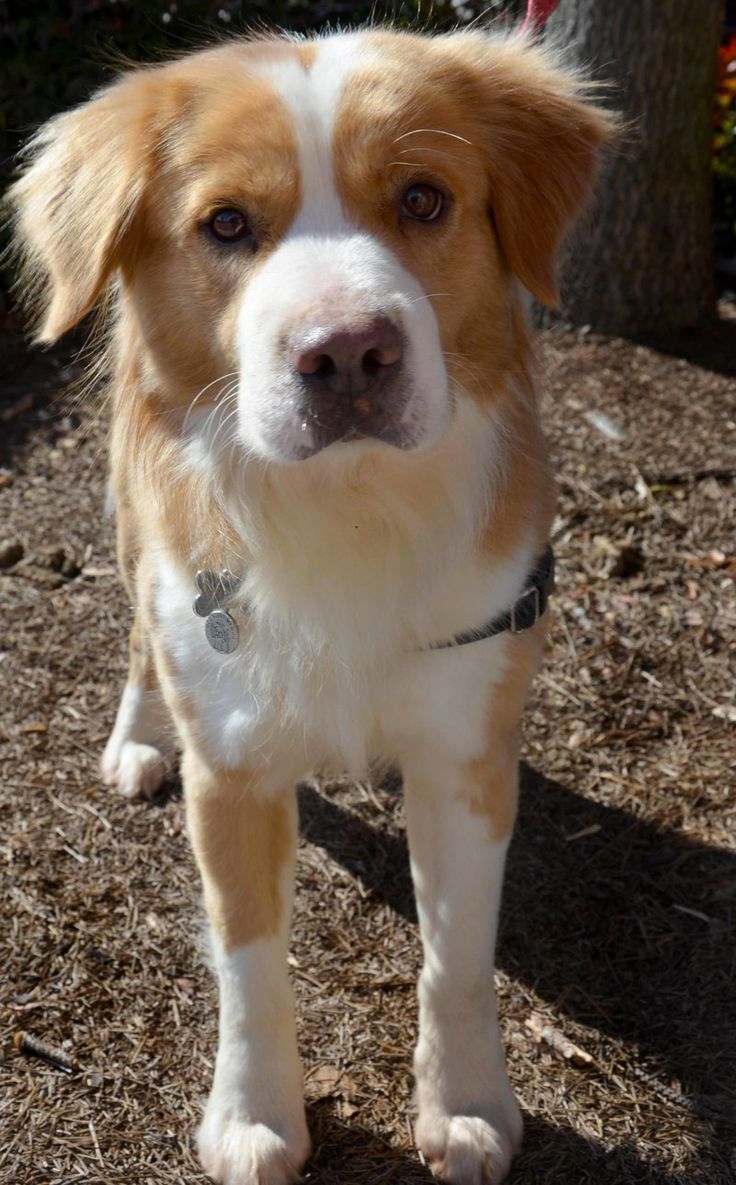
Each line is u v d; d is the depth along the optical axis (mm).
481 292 1065
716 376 2168
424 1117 1127
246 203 1016
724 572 1638
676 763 1406
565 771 1403
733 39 2719
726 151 2701
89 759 1430
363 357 967
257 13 2465
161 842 1347
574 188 1111
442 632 1078
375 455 1043
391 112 1014
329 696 1101
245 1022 1114
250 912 1112
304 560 1077
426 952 1139
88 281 1068
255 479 1063
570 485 1814
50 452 2008
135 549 1276
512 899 1296
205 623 1090
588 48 2094
